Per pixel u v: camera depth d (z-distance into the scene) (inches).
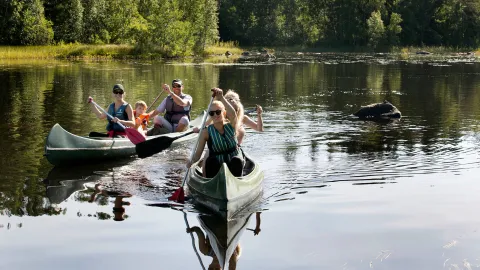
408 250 161.0
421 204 206.2
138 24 1472.7
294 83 760.3
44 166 271.9
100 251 163.0
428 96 606.2
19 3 1508.4
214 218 196.1
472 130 379.6
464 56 1711.4
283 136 356.8
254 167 243.6
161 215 199.0
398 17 2218.3
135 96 568.7
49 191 228.2
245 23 2536.9
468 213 194.4
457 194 219.0
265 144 330.0
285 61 1348.4
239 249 165.2
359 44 2341.3
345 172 259.4
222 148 231.5
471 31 2425.0
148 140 271.4
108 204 211.3
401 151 308.0
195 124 373.1
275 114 460.8
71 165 276.5
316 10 2485.2
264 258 157.8
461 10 2372.0
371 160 284.8
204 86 690.2
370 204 207.5
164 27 1488.7
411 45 2336.4
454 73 948.0
